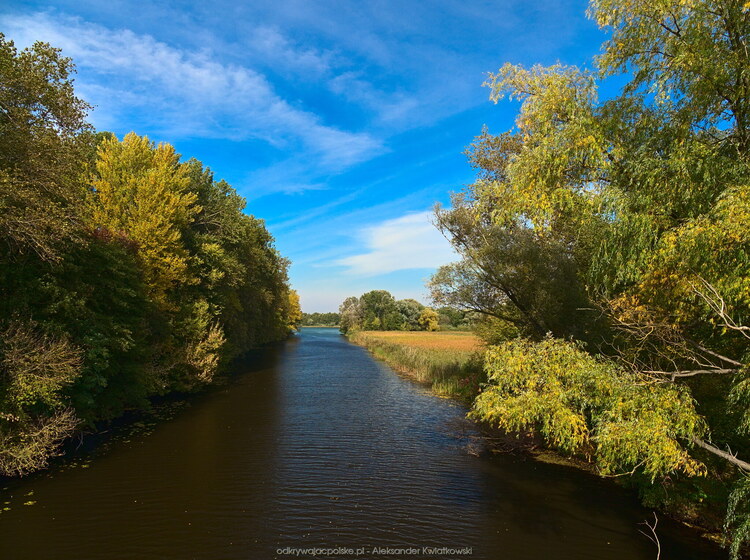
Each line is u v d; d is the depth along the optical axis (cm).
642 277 666
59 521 841
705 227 535
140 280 1742
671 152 682
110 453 1257
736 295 534
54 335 1117
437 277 1697
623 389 603
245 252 3597
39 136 1038
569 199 745
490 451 1348
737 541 613
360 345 6650
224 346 2853
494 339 2139
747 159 624
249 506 929
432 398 2214
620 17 732
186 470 1133
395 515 902
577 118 755
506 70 966
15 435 979
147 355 1736
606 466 673
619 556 748
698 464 588
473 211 1574
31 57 1024
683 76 674
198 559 722
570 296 1377
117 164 2158
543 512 925
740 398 638
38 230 999
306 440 1432
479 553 756
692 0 629
